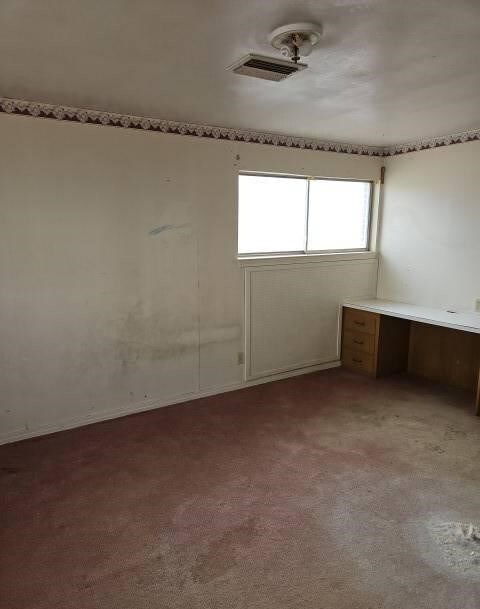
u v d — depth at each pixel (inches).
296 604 70.2
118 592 72.6
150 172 133.3
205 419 137.1
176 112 124.1
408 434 127.0
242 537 85.3
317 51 80.1
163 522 89.6
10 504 95.1
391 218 179.6
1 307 117.5
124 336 136.6
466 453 116.4
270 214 163.2
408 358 180.1
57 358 126.9
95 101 113.3
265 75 84.4
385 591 72.7
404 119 132.3
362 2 62.6
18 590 72.7
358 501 96.3
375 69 89.3
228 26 70.2
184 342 148.0
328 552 81.4
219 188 146.3
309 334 176.7
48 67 88.9
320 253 176.1
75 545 83.0
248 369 163.2
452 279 160.6
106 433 128.1
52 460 113.3
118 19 67.7
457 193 155.4
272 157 155.0
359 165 175.3
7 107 111.1
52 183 119.4
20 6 63.5
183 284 144.6
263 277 160.9
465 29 71.5
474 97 108.6
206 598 71.4
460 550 81.7
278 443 121.9
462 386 162.4
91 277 128.7
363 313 174.2
